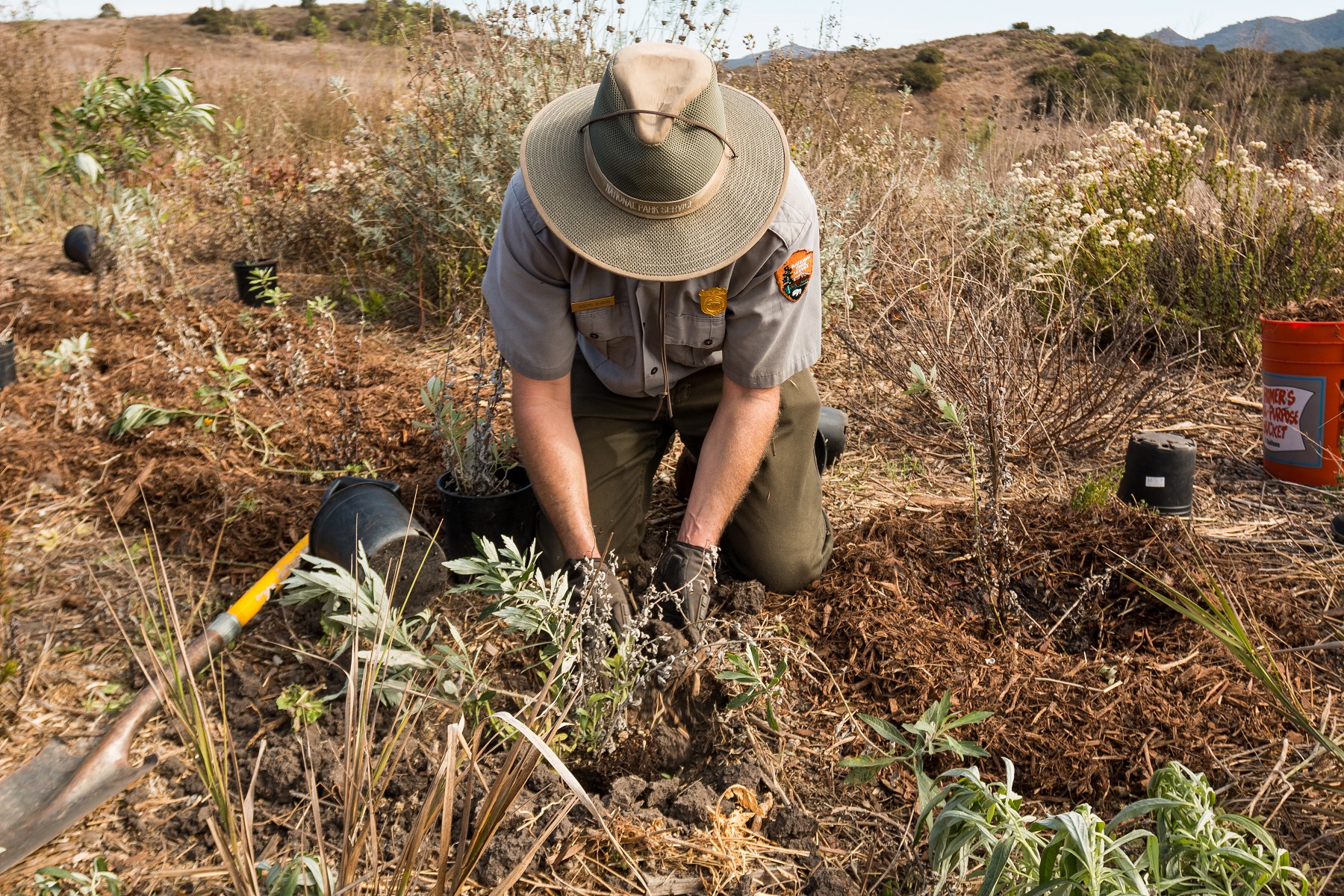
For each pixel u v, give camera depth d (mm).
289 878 1706
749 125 2189
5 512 3203
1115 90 8594
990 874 1551
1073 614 2793
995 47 29125
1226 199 5219
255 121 9430
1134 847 2018
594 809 1629
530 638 2617
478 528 2863
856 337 4652
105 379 4180
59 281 5781
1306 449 3594
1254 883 1654
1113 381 4125
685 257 2062
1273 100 8812
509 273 2338
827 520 3043
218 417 3818
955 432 4027
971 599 2881
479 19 5461
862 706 2465
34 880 1930
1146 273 5047
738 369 2482
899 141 6727
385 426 3832
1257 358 4641
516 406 2486
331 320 4770
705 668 2492
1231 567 2928
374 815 1833
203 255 6465
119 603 2801
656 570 2549
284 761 2178
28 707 2406
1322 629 2740
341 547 2658
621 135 1957
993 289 4289
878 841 2100
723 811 2141
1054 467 3809
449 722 2357
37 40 8930
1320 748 2264
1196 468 3789
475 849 1668
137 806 2148
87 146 5984
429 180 5238
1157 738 2295
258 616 2766
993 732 2281
